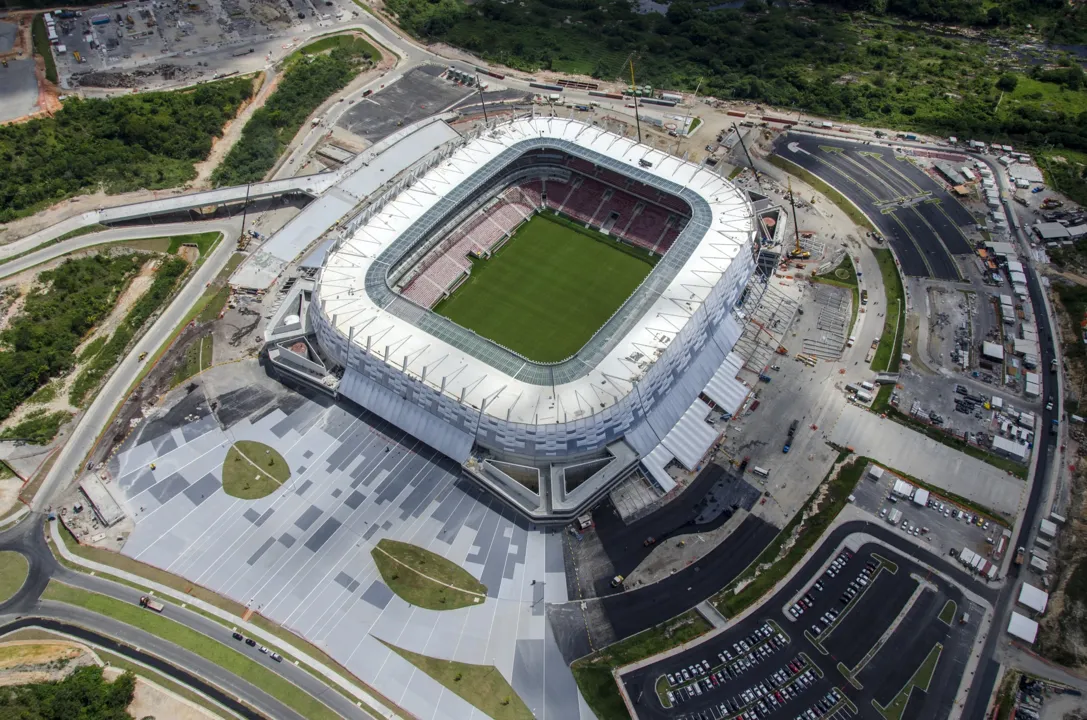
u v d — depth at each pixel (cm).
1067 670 13525
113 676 13638
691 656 13762
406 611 14450
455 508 15938
